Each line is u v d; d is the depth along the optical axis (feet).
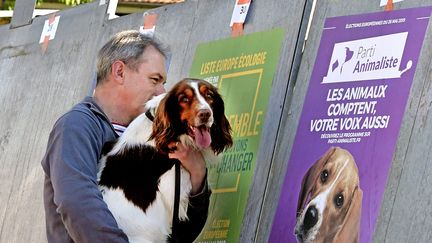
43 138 23.47
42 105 23.99
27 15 25.62
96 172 14.98
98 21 22.54
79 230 14.21
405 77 13.94
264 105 16.43
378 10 14.70
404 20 14.21
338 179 14.58
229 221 16.53
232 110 17.16
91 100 15.57
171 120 14.83
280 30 16.56
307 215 15.03
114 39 16.12
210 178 17.03
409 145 13.62
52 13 24.67
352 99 14.69
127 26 21.30
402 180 13.60
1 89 25.95
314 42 15.79
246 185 16.37
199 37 18.67
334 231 14.49
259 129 16.39
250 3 17.46
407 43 14.06
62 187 14.40
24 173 23.86
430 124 13.42
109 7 22.33
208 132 14.78
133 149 14.97
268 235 15.72
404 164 13.62
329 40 15.47
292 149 15.60
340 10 15.43
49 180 15.06
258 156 16.26
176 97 14.87
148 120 15.10
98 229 14.16
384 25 14.49
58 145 14.76
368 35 14.73
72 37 23.47
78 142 14.78
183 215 14.93
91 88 22.03
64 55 23.59
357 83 14.69
